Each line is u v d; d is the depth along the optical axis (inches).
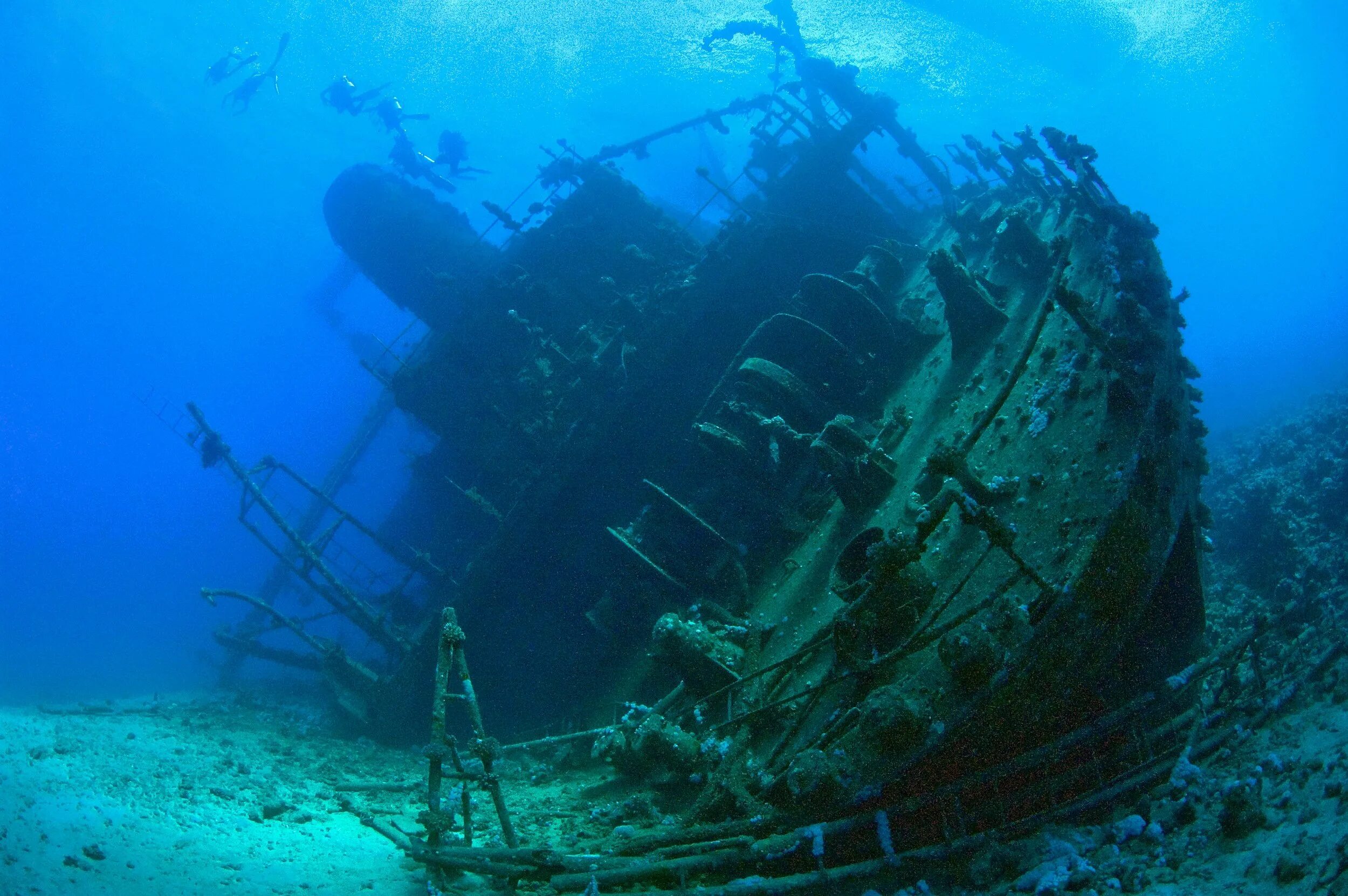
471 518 642.2
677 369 522.3
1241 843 149.0
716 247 532.7
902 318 440.5
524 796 323.9
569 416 514.0
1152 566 202.5
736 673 287.6
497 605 500.4
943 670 201.3
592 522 514.3
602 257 579.2
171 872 190.9
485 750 218.7
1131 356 224.5
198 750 351.9
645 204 597.6
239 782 302.0
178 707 514.9
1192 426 239.1
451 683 492.1
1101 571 196.9
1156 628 233.5
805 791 191.0
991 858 177.9
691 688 302.0
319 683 621.9
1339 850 123.4
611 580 437.7
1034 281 353.1
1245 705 209.8
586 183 600.7
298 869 208.4
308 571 557.9
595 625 422.0
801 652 252.4
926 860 182.4
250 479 573.0
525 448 523.2
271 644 1135.0
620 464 514.9
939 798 189.9
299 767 370.3
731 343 528.7
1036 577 198.1
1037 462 244.7
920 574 230.8
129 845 202.2
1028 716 194.7
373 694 487.2
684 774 253.4
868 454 324.8
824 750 212.7
